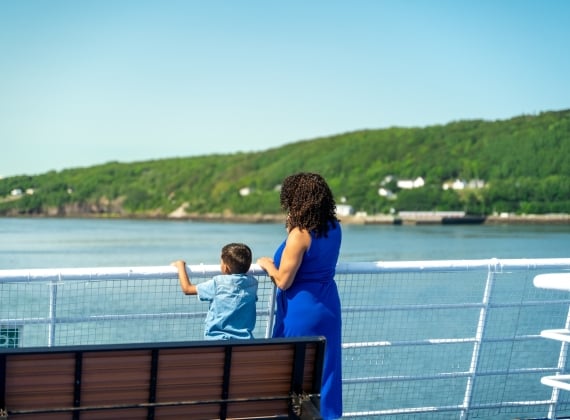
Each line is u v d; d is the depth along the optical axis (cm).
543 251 9425
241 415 344
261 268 441
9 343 405
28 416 306
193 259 8375
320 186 410
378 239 12888
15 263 7638
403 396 858
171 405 325
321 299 416
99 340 742
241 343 328
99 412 320
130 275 416
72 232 16650
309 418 329
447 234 14800
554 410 549
